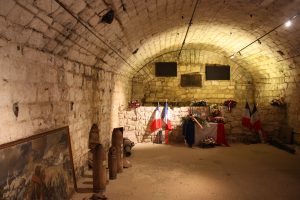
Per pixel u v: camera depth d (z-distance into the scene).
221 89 12.72
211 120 9.40
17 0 2.56
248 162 6.92
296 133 9.06
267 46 8.88
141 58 10.65
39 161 3.44
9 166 2.77
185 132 9.08
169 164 6.68
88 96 5.89
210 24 8.11
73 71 4.95
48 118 3.90
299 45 7.62
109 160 5.46
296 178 5.59
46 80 3.82
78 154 5.26
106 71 7.48
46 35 3.50
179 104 12.73
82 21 4.00
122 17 5.02
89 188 4.77
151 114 9.51
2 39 2.72
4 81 2.79
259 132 9.59
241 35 8.74
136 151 8.19
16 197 2.86
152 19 6.25
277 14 6.27
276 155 7.71
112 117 8.35
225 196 4.58
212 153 7.96
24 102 3.21
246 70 12.69
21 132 3.14
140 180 5.39
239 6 6.27
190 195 4.61
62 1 3.17
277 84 10.59
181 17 6.93
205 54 12.68
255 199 4.46
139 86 12.72
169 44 10.45
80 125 5.38
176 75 12.75
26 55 3.24
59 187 3.92
